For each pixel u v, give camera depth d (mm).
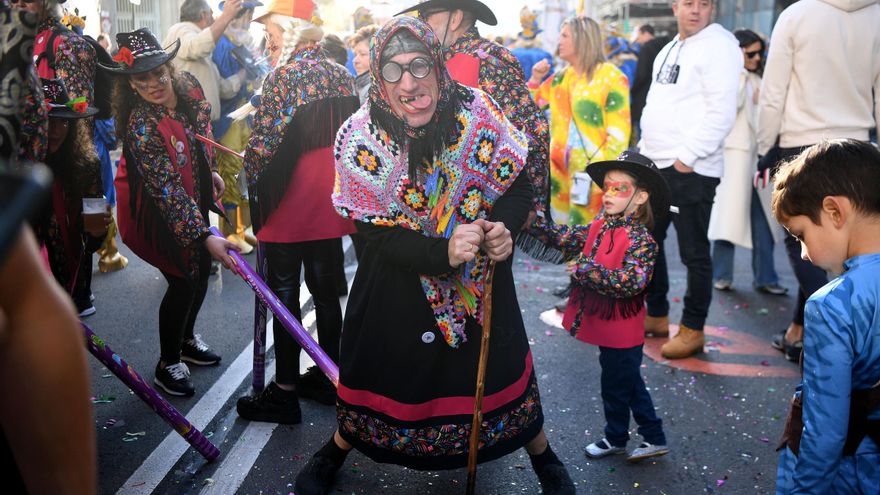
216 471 3279
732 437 3781
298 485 3084
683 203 4801
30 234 1098
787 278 6758
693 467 3480
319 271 3801
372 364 2773
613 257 3377
